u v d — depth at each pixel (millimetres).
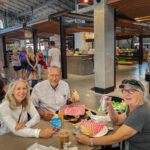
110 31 4820
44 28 9078
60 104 2123
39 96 2062
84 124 1415
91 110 1941
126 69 10453
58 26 8406
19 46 20172
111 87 5070
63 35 7133
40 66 8727
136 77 7520
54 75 1986
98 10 4664
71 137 1347
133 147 1266
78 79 7402
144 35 13156
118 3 4383
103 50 4688
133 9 4945
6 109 1486
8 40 18562
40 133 1349
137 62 13633
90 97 4621
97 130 1372
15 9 12719
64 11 6199
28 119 1815
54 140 1311
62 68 7465
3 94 1892
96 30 4809
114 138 1197
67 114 1719
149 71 4477
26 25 8586
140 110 1193
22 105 1624
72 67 9133
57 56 5957
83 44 13328
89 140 1229
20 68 7738
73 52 10469
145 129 1178
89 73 8906
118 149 1617
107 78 4875
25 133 1364
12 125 1421
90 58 8875
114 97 2074
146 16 5906
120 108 1798
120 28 9727
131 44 18156
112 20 4852
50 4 10344
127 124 1187
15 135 1400
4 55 13641
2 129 1570
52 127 1422
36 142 1282
